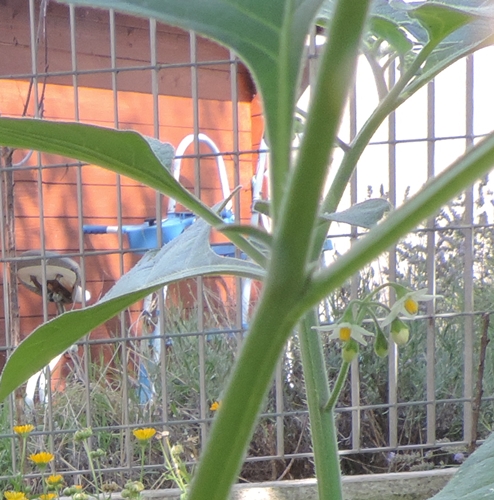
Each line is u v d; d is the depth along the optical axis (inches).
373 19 23.6
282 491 61.3
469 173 8.8
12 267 72.1
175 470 61.1
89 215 114.9
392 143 60.9
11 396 62.6
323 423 19.7
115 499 61.8
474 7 20.1
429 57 24.0
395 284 28.7
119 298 17.1
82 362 97.3
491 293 75.2
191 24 12.1
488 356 74.4
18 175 107.7
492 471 15.5
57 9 108.3
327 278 9.7
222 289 102.8
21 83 106.8
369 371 73.2
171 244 22.0
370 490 61.9
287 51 12.0
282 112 12.1
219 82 124.1
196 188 61.6
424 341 75.0
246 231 10.9
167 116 120.4
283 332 9.8
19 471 62.3
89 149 14.8
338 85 9.1
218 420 10.0
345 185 20.4
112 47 60.6
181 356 77.9
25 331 106.0
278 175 12.1
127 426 62.5
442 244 78.8
